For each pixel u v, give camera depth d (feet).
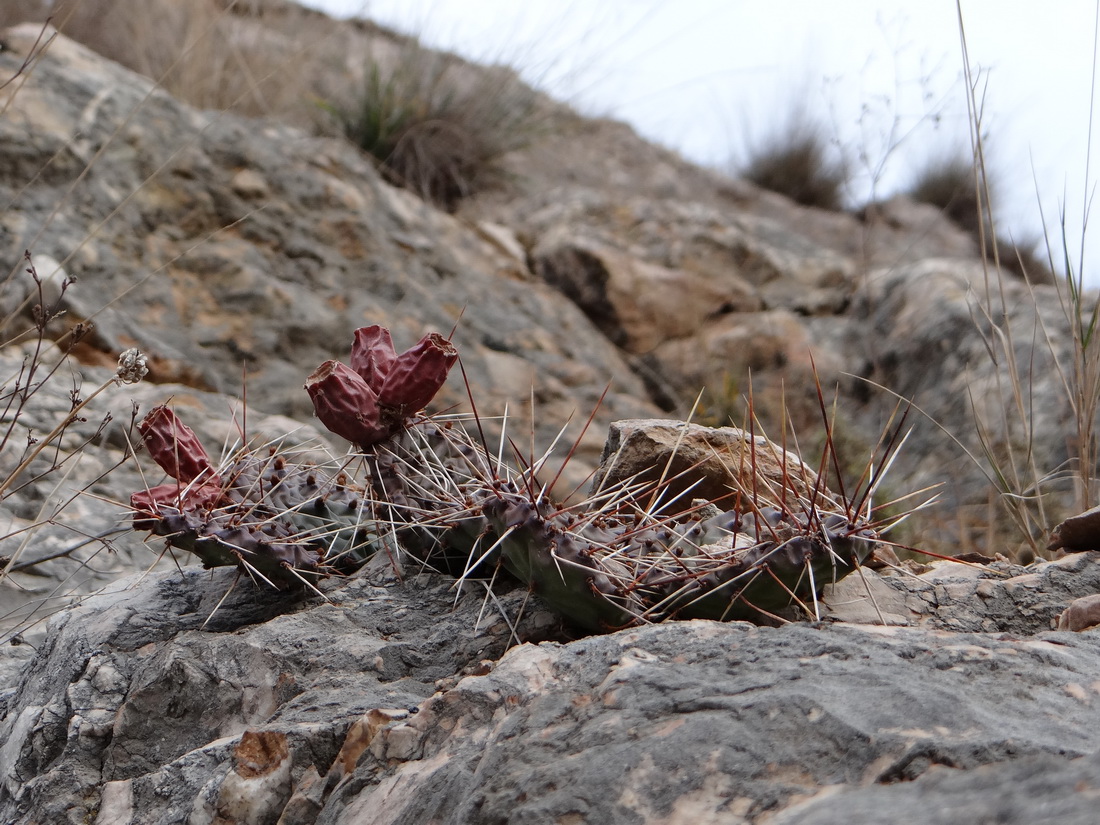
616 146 30.12
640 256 21.30
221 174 16.63
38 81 15.62
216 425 12.15
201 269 15.49
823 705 3.41
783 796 3.07
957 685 3.67
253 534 5.71
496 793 3.40
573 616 5.13
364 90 22.90
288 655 5.29
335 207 17.57
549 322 19.04
